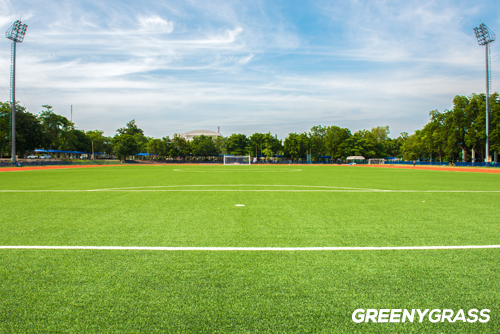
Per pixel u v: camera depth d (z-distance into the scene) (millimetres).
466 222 6234
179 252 4230
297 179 19219
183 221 6293
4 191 11781
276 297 2918
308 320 2547
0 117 51594
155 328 2422
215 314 2617
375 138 94000
